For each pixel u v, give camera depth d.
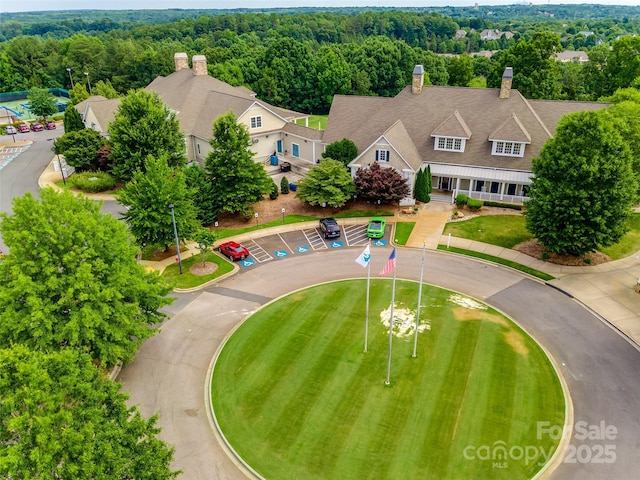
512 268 41.78
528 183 51.25
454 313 35.44
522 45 78.44
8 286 25.81
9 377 17.08
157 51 130.00
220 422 26.22
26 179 66.62
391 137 53.69
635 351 31.38
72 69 128.12
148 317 30.95
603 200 38.56
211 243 42.03
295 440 24.91
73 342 24.91
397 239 47.22
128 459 17.88
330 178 52.12
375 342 32.25
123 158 56.84
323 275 41.38
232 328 34.44
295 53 116.56
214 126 49.69
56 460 16.36
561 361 30.48
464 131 54.59
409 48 123.25
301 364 30.39
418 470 23.06
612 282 39.31
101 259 27.55
